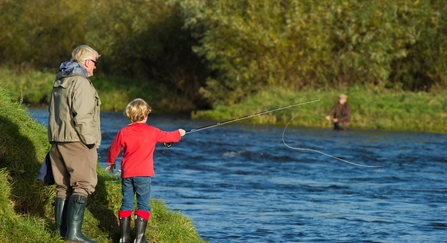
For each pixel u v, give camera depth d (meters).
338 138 63.47
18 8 121.69
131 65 111.75
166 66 108.12
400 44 92.06
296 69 92.69
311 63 92.19
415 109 78.62
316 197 34.50
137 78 111.19
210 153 49.91
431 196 35.47
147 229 20.41
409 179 41.09
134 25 106.38
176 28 105.88
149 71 111.19
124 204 18.98
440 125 74.00
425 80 96.56
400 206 32.62
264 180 39.28
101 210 20.88
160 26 106.06
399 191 36.78
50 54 122.31
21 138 21.47
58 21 121.69
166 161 45.16
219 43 91.81
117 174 24.08
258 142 57.94
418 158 50.72
